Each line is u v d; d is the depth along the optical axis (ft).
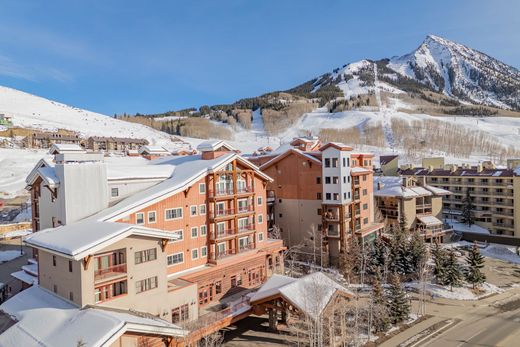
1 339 82.69
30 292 103.14
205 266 134.51
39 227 128.77
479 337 114.42
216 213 138.82
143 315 93.81
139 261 99.25
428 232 224.74
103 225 99.25
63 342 75.97
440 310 135.64
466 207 263.49
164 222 124.06
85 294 88.43
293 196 196.95
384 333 116.88
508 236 235.20
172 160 168.35
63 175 110.52
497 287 161.17
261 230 162.30
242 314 114.52
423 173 307.99
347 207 183.32
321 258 172.76
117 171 130.52
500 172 253.65
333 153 178.50
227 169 145.07
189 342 96.84
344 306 110.83
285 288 110.32
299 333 111.75
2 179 331.16
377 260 170.09
